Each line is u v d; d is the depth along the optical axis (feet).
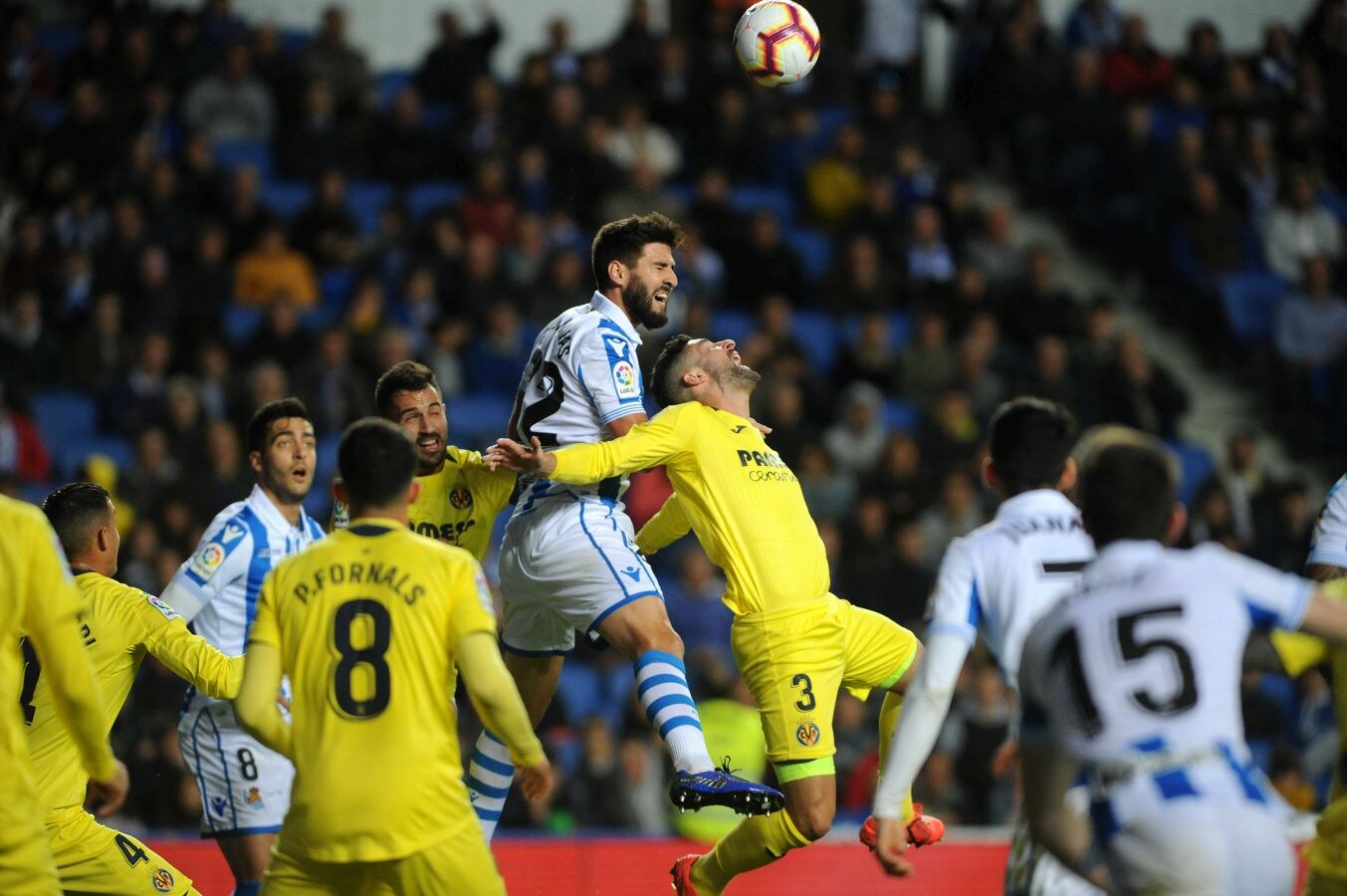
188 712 70.49
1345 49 198.18
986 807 120.47
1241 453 155.33
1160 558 49.19
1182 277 179.42
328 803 52.37
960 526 141.79
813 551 69.51
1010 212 190.60
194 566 68.95
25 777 53.88
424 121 182.50
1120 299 182.50
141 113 168.76
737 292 166.20
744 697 123.03
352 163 174.40
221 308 156.04
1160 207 180.04
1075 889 53.67
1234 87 192.85
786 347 154.81
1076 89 188.65
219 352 145.79
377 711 52.70
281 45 185.47
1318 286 172.45
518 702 53.01
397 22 196.34
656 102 181.37
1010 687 54.08
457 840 53.16
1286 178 184.24
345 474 55.01
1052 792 49.39
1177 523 52.11
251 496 71.26
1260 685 140.05
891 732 73.10
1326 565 63.72
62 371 148.66
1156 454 50.14
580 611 68.33
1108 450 50.29
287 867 53.31
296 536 71.46
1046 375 157.48
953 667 52.65
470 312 154.71
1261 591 48.70
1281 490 153.07
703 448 68.85
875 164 179.32
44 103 177.06
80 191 160.76
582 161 169.07
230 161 174.09
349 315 150.41
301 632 53.52
